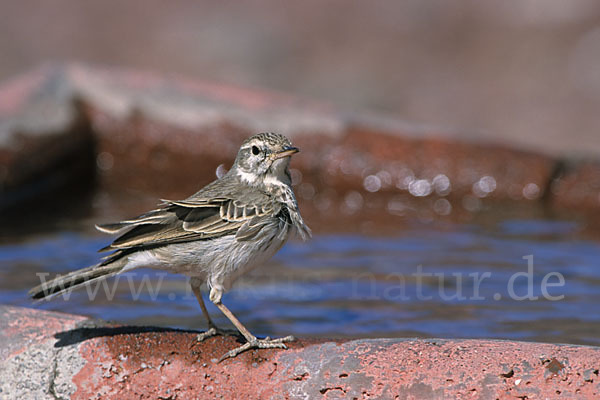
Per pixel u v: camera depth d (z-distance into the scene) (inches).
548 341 347.9
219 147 613.3
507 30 1154.0
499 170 594.9
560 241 513.3
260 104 621.9
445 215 585.9
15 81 644.7
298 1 1233.4
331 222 559.5
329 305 399.5
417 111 907.4
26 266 443.8
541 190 592.7
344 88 955.3
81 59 984.3
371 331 364.2
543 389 247.1
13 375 279.3
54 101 604.7
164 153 617.9
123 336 283.7
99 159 621.6
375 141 602.5
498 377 251.8
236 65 1006.4
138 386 270.7
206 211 302.0
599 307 393.7
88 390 272.2
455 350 263.1
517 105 928.9
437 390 252.8
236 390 267.1
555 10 1189.7
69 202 591.8
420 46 1110.4
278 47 1062.4
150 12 1161.4
